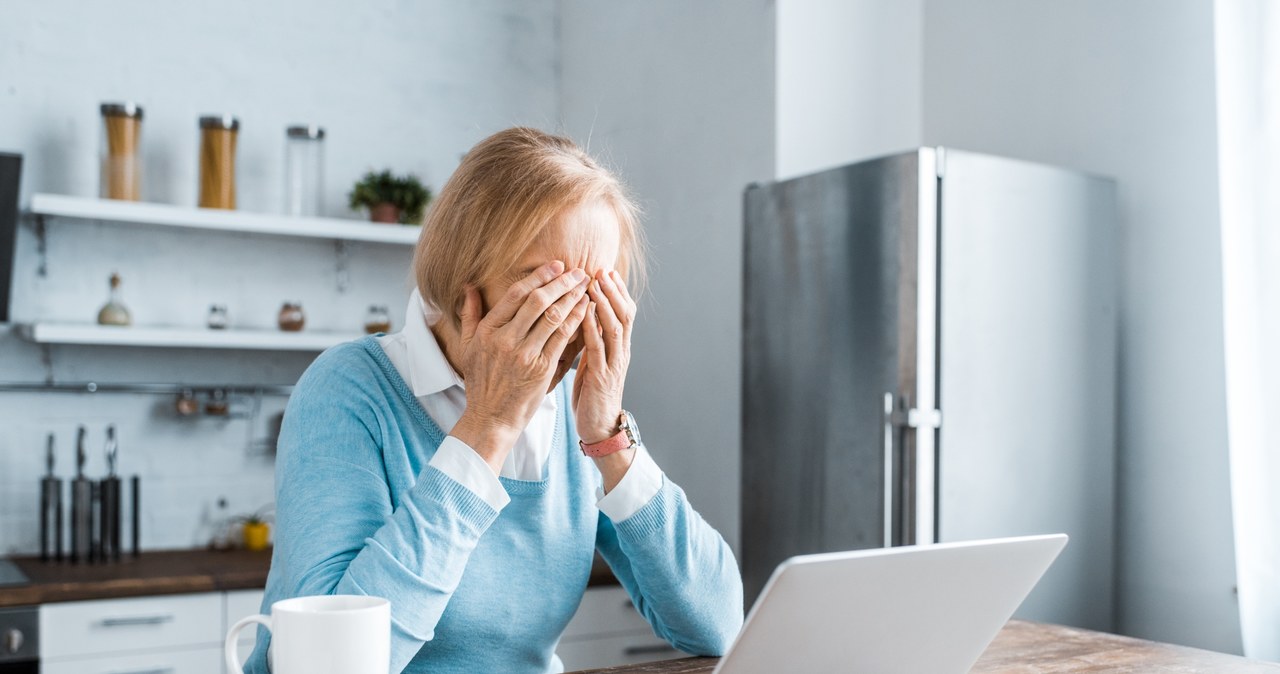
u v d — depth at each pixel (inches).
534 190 39.9
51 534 116.2
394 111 137.3
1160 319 100.9
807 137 115.6
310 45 132.9
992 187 94.2
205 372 125.9
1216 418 95.9
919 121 124.6
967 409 92.2
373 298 135.1
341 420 42.6
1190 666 43.5
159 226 124.0
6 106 117.9
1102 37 106.5
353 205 128.2
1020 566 35.3
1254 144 90.2
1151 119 101.9
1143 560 101.9
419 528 37.0
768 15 115.6
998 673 41.8
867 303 94.2
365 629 28.4
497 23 144.6
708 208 122.7
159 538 122.6
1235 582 94.0
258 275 128.8
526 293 38.3
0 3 118.1
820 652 32.6
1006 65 115.7
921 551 32.3
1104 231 101.3
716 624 46.9
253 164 129.2
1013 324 94.9
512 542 45.6
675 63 128.4
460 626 43.9
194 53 126.6
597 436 44.6
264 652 38.7
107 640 96.6
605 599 113.5
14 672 92.7
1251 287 89.9
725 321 119.6
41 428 117.8
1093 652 45.6
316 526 39.0
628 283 46.9
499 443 38.6
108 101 122.1
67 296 119.6
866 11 120.9
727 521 118.3
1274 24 89.5
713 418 121.0
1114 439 100.9
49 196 107.4
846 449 95.1
